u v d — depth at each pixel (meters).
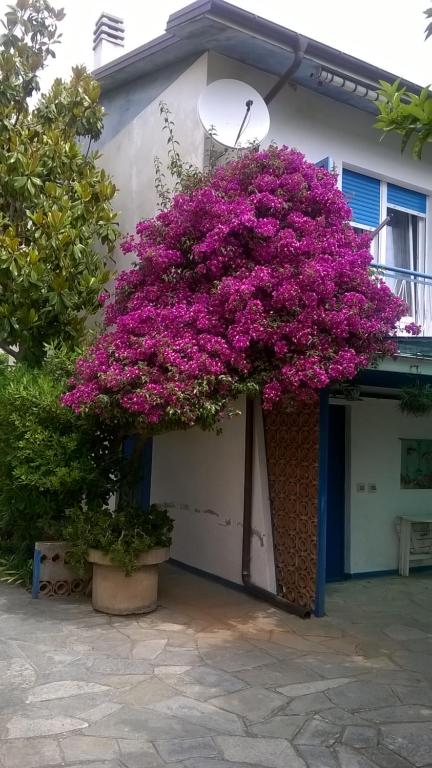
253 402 7.43
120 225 9.59
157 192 7.95
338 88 8.34
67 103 8.88
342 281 5.70
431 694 4.65
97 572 6.37
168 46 8.01
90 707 4.26
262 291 5.54
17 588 7.15
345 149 8.99
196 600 7.01
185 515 8.49
